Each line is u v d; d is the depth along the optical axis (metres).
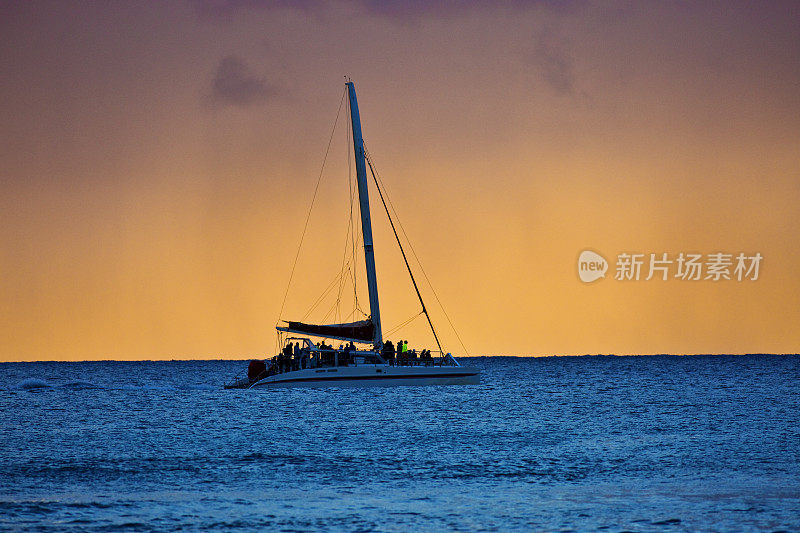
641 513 96.56
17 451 140.75
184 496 106.06
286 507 100.12
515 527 91.69
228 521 93.69
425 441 154.75
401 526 92.06
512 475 120.25
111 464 128.50
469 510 98.62
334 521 93.94
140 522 93.00
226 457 136.00
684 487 110.56
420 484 114.19
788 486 110.44
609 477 118.19
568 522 93.25
